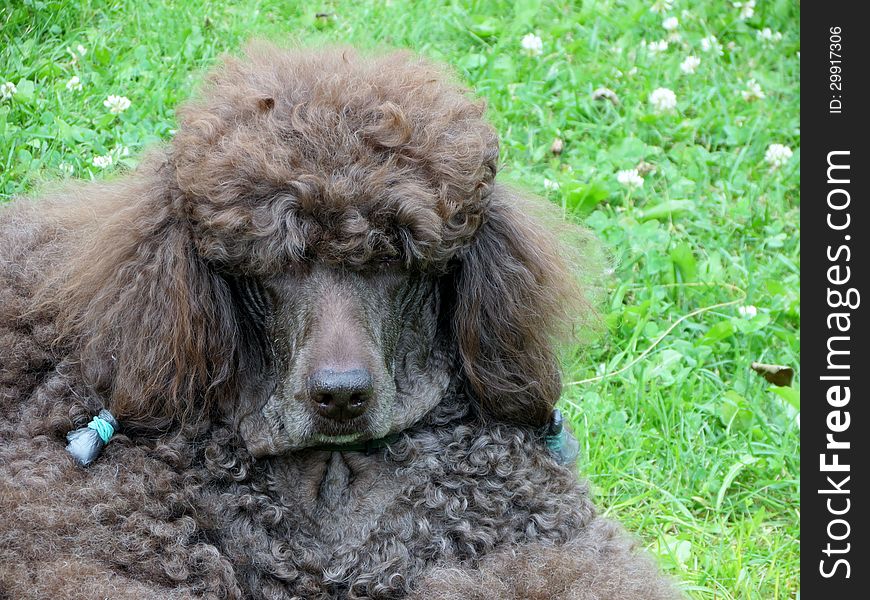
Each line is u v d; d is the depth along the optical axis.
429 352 5.26
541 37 10.32
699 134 9.67
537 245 5.41
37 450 4.87
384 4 10.34
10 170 7.91
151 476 4.89
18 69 8.76
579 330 5.74
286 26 9.75
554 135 9.30
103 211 5.44
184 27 9.45
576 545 5.09
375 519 5.21
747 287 8.24
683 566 6.30
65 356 5.20
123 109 8.41
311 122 4.65
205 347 4.98
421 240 4.65
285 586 5.02
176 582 4.70
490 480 5.21
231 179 4.61
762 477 7.14
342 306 4.68
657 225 8.50
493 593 4.75
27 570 4.48
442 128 4.82
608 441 7.10
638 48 10.23
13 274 5.45
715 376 7.72
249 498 5.04
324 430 4.73
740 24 11.00
